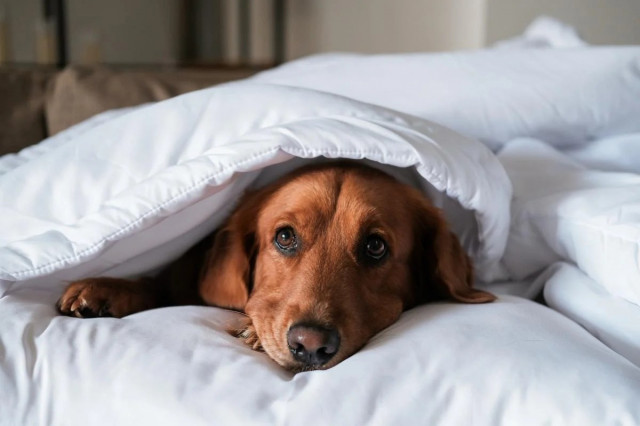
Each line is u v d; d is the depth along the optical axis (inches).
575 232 22.5
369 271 23.2
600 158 29.8
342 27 81.9
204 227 25.5
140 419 16.7
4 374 17.6
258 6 88.4
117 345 18.1
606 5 54.8
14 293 21.3
